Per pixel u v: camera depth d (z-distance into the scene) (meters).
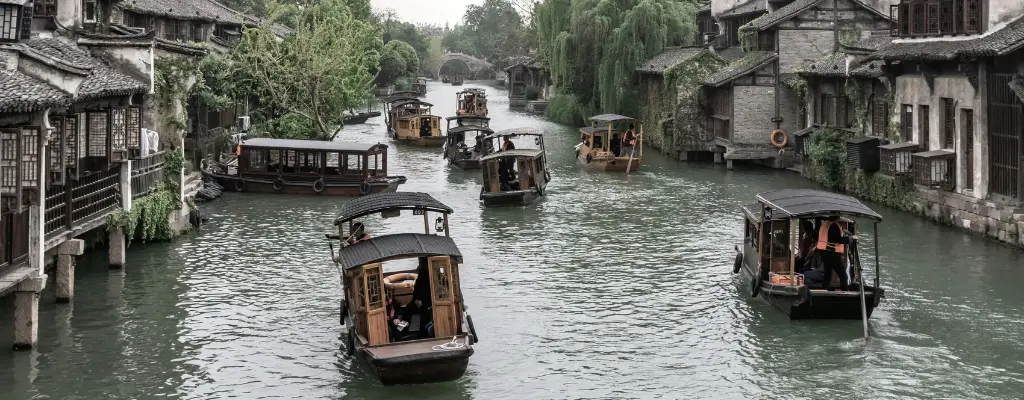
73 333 21.17
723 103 51.28
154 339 20.97
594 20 66.94
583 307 23.59
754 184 44.19
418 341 18.31
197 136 41.56
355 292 18.75
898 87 36.50
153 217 28.81
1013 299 23.72
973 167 31.09
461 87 159.88
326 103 54.97
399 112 66.81
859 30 48.56
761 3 62.84
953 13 31.75
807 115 47.12
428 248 18.89
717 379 18.83
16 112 17.83
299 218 35.06
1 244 17.88
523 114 92.06
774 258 23.09
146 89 25.98
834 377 18.81
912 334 21.22
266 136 51.62
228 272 26.69
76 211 23.03
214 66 44.25
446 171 49.72
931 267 26.86
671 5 67.12
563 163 52.56
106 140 23.36
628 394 18.16
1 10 21.39
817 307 21.66
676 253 29.39
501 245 30.77
